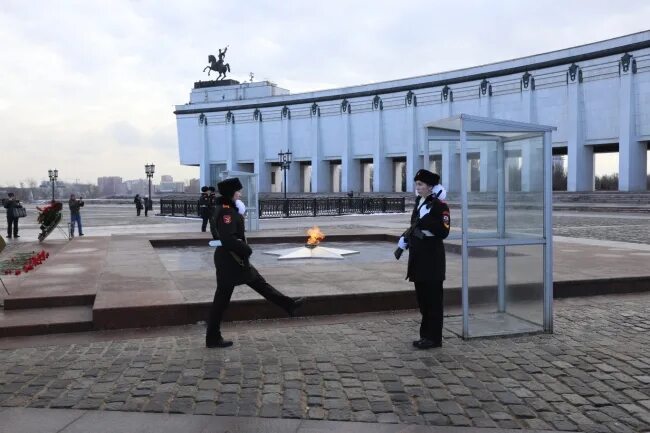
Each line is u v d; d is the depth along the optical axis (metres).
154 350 6.00
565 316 7.46
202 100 88.19
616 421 4.11
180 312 7.12
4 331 6.61
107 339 6.49
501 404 4.44
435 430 3.98
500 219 7.02
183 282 8.88
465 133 6.19
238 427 4.04
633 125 50.12
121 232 23.53
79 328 6.84
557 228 23.45
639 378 5.00
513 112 59.31
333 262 11.61
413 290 7.95
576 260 11.30
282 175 83.06
